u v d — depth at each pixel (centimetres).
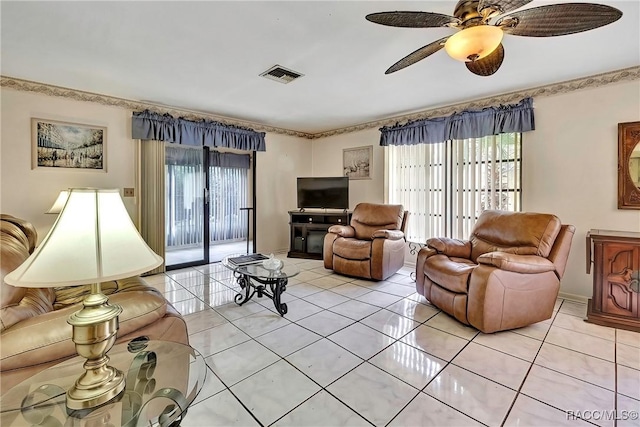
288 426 143
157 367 117
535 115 330
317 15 196
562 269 253
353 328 247
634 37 224
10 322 116
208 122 441
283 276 267
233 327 249
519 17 159
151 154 391
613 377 179
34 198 314
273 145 537
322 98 370
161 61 264
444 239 319
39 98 314
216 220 643
